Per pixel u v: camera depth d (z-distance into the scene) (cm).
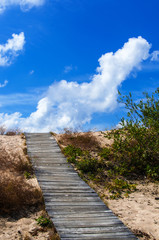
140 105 1224
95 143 1446
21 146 1364
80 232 580
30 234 579
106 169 1178
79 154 1295
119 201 852
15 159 1148
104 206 766
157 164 1220
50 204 746
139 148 1198
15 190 775
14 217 673
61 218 654
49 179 966
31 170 1050
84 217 670
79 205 758
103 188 986
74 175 1049
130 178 1119
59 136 1592
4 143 1398
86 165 1156
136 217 708
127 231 600
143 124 1212
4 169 1011
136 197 898
